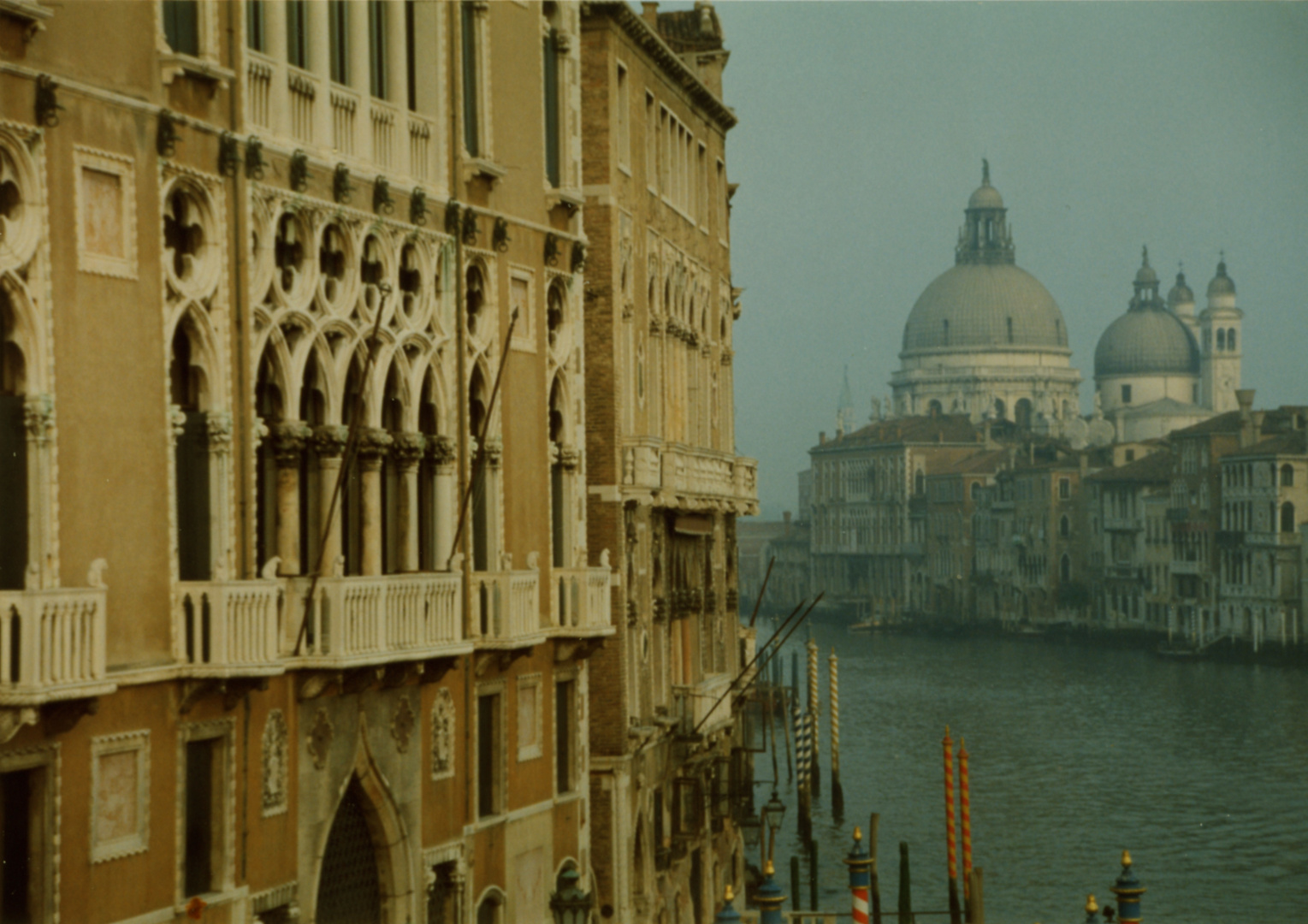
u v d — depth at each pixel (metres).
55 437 26.05
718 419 65.62
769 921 38.88
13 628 25.03
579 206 43.69
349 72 34.06
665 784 55.16
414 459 35.50
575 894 33.62
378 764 34.44
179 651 28.62
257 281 30.70
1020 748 140.38
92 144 26.89
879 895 76.12
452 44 37.59
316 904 32.62
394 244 35.03
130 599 27.70
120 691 27.38
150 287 28.09
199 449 29.56
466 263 38.00
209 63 29.11
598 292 49.47
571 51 43.97
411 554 35.50
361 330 33.66
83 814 26.67
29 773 25.97
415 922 35.88
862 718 163.00
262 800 30.86
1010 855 97.88
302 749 31.98
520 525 41.09
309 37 32.69
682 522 57.25
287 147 31.50
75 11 26.56
